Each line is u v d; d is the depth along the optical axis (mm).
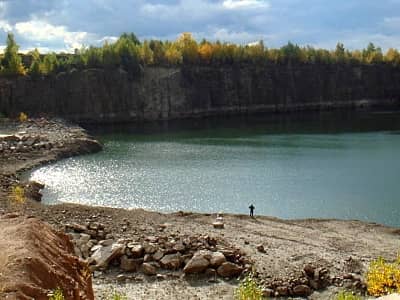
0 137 86000
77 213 38781
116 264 27812
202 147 89812
